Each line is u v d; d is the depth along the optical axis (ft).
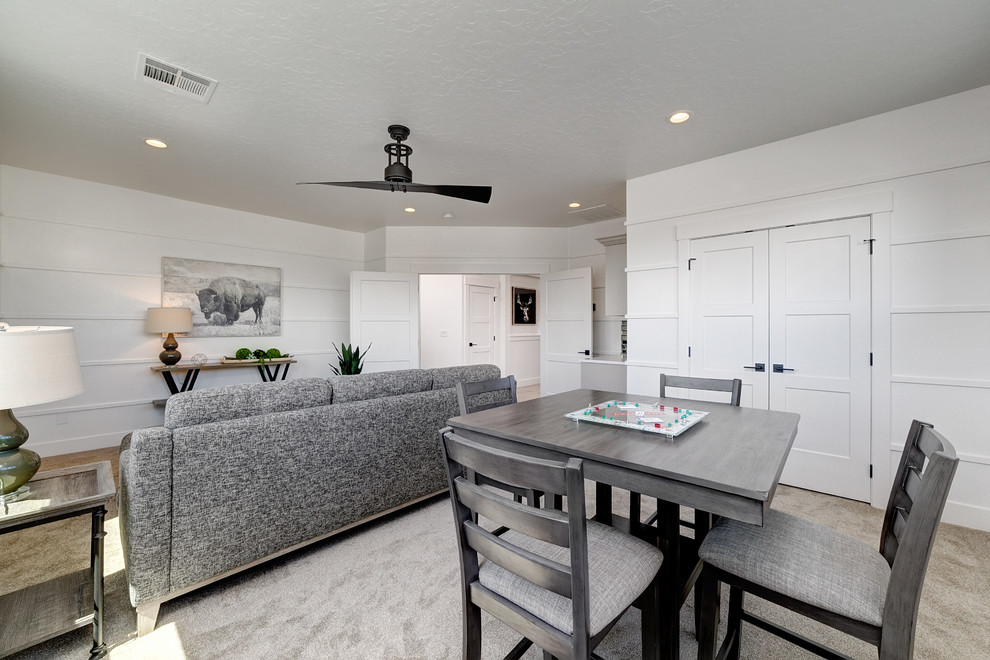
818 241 8.98
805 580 3.35
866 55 6.50
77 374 4.65
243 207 14.83
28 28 5.78
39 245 11.49
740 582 3.66
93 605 4.93
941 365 7.72
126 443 6.25
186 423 5.36
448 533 7.31
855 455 8.57
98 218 12.35
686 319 10.84
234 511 5.62
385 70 6.81
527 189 12.84
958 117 7.55
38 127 8.75
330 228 17.84
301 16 5.60
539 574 2.97
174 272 13.79
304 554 6.61
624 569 3.50
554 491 2.76
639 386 11.80
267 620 5.11
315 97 7.61
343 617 5.16
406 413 7.75
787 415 5.37
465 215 15.93
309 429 6.39
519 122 8.60
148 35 5.96
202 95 7.52
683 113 8.24
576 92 7.50
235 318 15.19
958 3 5.41
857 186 8.51
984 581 5.77
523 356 26.32
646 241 11.58
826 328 8.91
